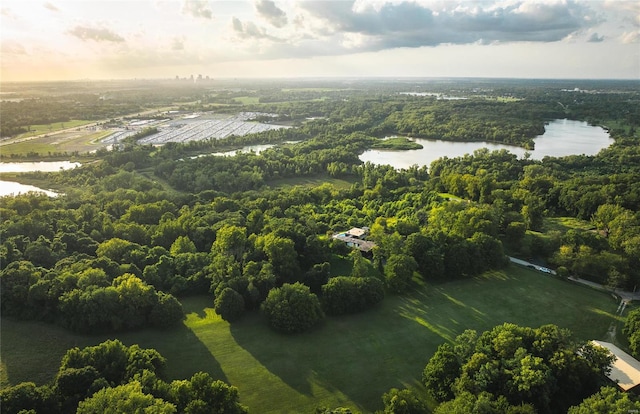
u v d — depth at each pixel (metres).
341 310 128.38
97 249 151.88
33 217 174.50
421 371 105.06
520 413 79.12
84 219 185.38
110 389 79.06
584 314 131.50
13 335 114.00
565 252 156.00
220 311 123.81
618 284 144.12
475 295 142.00
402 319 127.75
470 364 93.31
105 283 125.12
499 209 192.25
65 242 155.50
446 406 83.19
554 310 133.62
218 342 114.94
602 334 121.69
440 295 141.75
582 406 79.00
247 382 100.19
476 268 153.75
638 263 150.62
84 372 87.88
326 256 158.62
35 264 140.38
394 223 191.50
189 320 125.12
